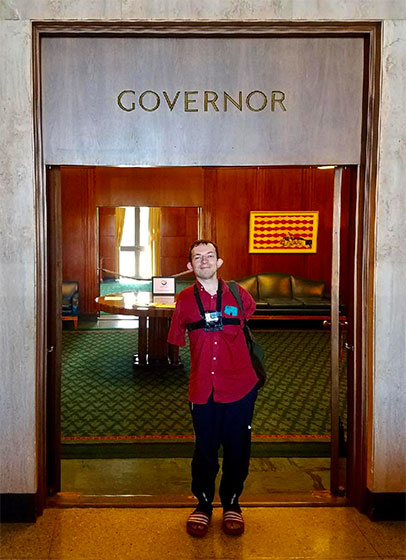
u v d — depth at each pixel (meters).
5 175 2.79
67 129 2.89
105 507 3.05
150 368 6.49
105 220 16.81
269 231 10.29
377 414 2.93
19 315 2.85
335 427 3.23
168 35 2.85
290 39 2.89
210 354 2.67
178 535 2.77
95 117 2.89
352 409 3.11
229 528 2.76
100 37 2.86
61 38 2.84
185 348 7.70
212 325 2.65
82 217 10.02
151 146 2.92
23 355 2.86
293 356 7.26
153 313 5.93
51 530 2.81
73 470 3.80
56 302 3.11
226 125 2.92
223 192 10.18
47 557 2.57
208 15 2.75
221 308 2.68
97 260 10.12
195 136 2.92
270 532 2.81
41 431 2.96
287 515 2.99
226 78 2.90
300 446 4.28
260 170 10.17
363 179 2.97
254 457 4.07
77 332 8.88
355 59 2.91
